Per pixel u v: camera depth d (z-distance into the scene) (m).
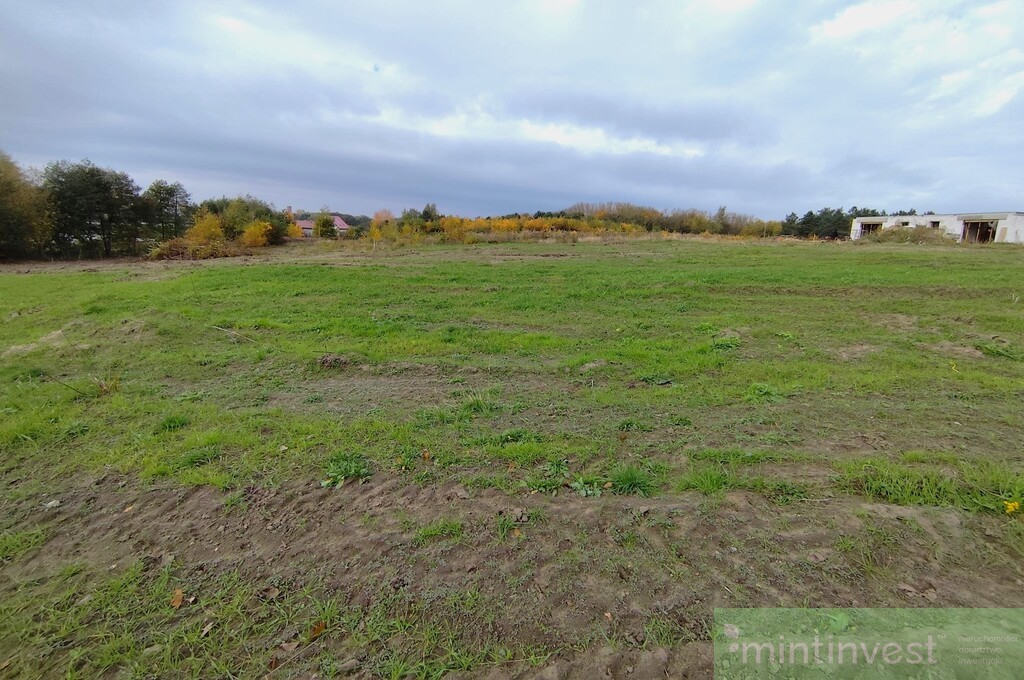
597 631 2.00
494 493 2.94
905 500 2.74
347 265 15.80
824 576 2.23
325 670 1.87
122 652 1.98
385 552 2.48
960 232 37.72
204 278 12.34
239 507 2.88
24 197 25.05
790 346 6.18
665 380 4.98
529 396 4.61
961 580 2.20
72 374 5.52
